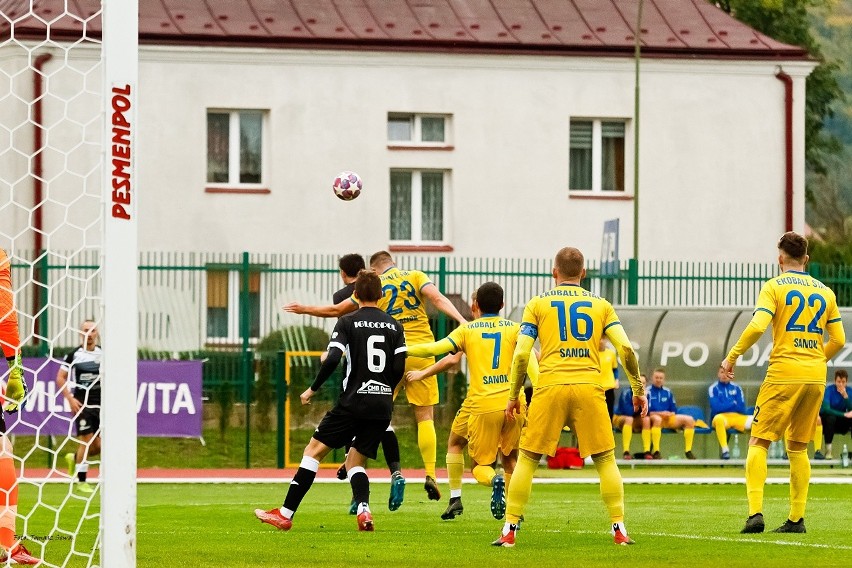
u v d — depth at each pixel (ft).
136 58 51.21
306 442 165.68
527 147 246.27
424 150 242.58
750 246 252.83
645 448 158.81
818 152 389.39
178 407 150.61
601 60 247.91
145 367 150.51
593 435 65.16
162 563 59.57
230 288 193.57
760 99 253.24
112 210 50.72
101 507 50.31
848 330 161.38
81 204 215.51
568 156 247.50
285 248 236.63
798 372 71.82
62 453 147.13
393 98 240.94
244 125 239.30
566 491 118.73
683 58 250.16
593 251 248.32
